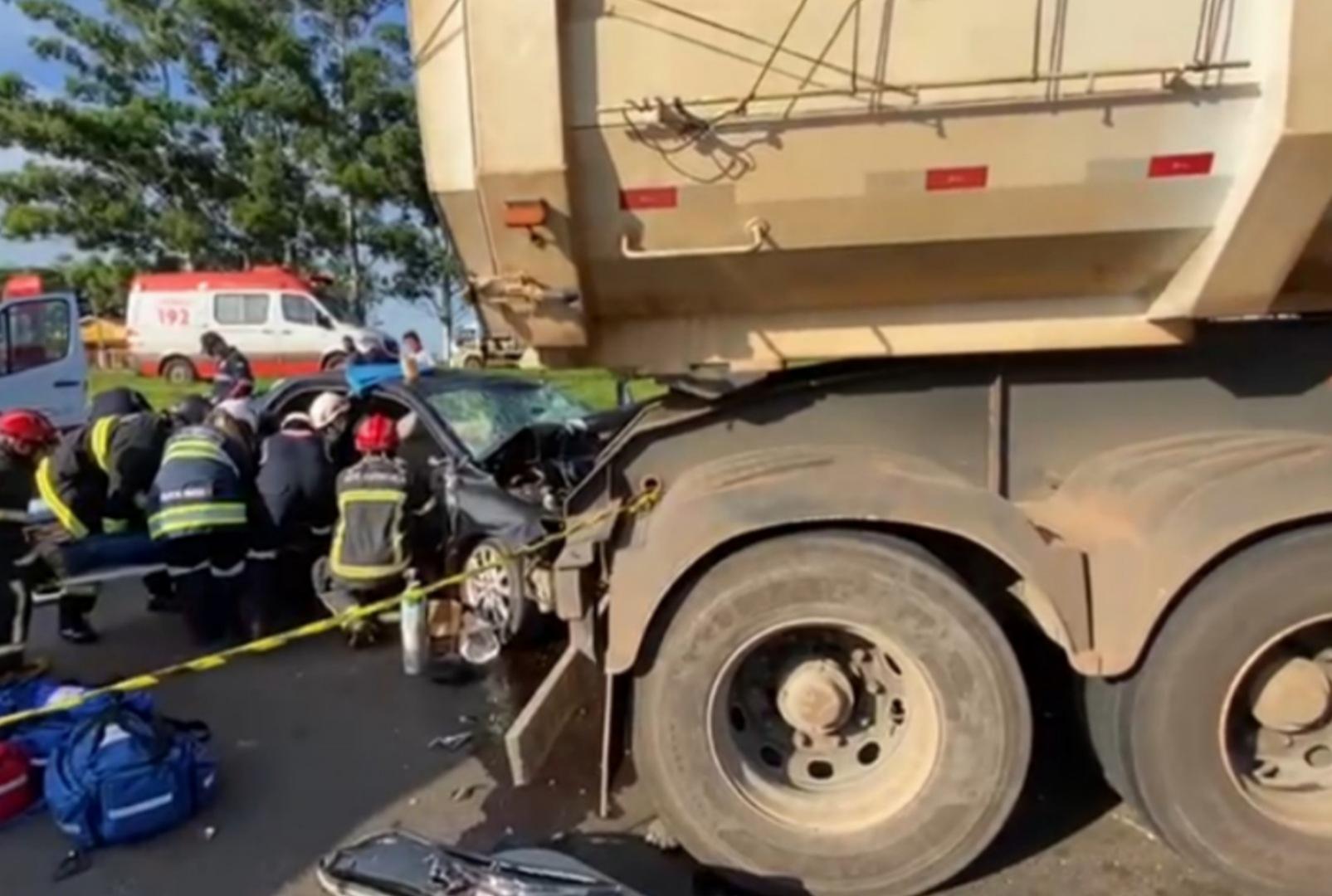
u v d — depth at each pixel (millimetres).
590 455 5871
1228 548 2869
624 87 2791
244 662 5359
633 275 3045
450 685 4949
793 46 2748
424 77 2885
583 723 4336
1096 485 3268
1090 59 2715
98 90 32406
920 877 3096
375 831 3586
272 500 5633
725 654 3105
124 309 30500
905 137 2785
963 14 2715
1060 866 3215
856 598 3053
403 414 6125
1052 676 3492
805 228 2908
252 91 30594
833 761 3254
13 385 12117
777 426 3555
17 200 30781
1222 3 2678
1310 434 3307
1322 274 3023
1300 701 2932
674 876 3232
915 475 3111
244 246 32312
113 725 3672
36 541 5613
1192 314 3029
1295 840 2953
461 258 3059
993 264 3020
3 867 3455
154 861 3459
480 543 5254
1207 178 2795
